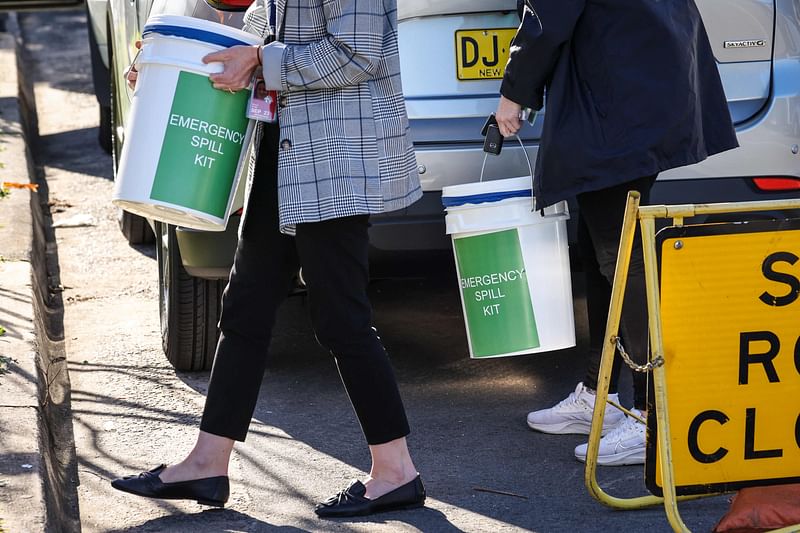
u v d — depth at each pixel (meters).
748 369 4.08
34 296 6.48
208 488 4.47
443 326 6.97
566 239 5.00
